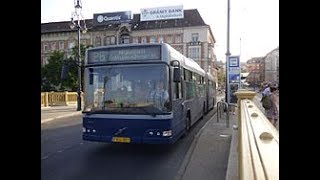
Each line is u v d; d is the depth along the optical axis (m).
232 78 19.86
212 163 7.62
